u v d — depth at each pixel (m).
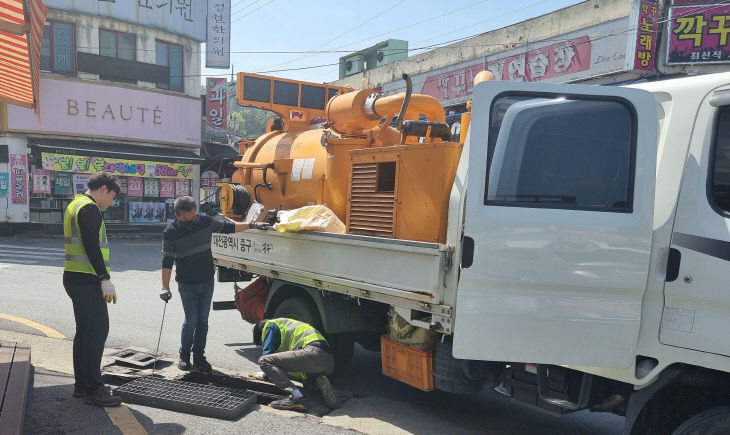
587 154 3.06
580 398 3.31
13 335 6.62
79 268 4.26
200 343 5.43
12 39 4.36
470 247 3.04
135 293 9.83
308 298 5.30
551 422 4.79
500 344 3.04
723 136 2.86
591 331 2.99
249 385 5.18
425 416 4.73
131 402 4.59
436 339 4.14
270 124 7.32
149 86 22.05
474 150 3.05
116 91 21.12
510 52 17.42
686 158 2.97
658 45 13.83
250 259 5.89
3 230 19.28
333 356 5.13
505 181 3.08
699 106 2.99
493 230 3.02
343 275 4.51
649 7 13.55
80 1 20.14
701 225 2.82
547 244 2.99
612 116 3.05
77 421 4.03
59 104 19.97
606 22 14.46
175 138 22.83
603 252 2.97
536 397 3.61
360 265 4.32
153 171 22.06
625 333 2.99
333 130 5.88
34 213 20.03
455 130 4.82
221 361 6.13
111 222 21.36
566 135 3.10
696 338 2.79
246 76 6.49
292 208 6.13
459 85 19.61
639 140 2.97
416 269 3.79
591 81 14.89
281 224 4.94
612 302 2.99
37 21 3.66
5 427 3.35
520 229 3.01
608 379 3.36
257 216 5.79
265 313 5.74
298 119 6.90
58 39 20.06
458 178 3.69
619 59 14.09
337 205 5.39
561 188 3.06
